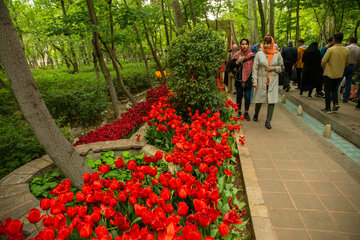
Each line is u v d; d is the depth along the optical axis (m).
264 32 10.52
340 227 2.29
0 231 1.64
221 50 5.55
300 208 2.58
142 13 7.48
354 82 8.48
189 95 5.52
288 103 7.93
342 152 3.94
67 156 3.05
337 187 2.94
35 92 2.79
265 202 2.70
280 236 2.21
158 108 5.23
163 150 4.43
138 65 19.31
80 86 9.45
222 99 5.79
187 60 5.45
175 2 7.98
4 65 2.62
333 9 12.66
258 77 5.25
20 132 4.79
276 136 4.80
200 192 1.97
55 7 13.76
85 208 1.94
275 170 3.42
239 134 4.91
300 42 8.98
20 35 15.09
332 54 5.36
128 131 5.67
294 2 13.91
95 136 5.67
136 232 1.54
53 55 15.55
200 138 3.11
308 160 3.69
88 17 6.82
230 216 1.73
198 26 5.71
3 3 2.48
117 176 3.53
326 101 5.70
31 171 3.84
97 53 7.40
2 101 7.54
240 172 3.65
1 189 3.36
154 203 2.01
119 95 12.30
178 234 2.14
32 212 1.78
